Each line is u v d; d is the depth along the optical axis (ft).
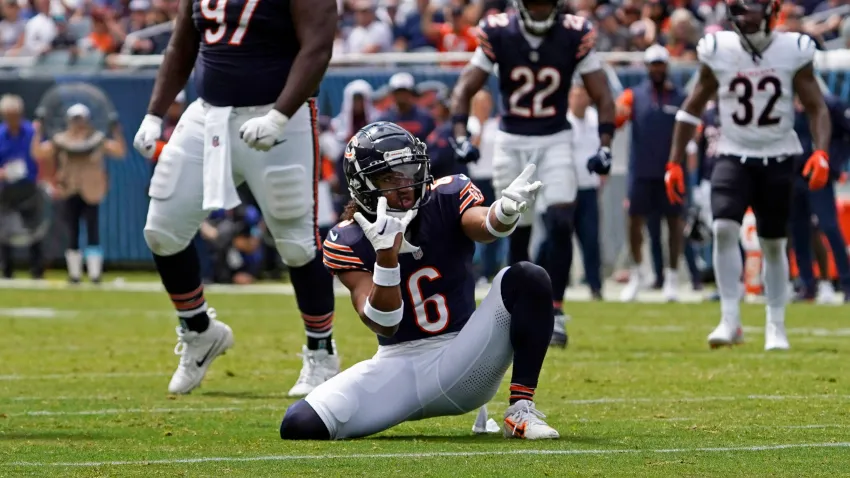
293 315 145.38
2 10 248.11
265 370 96.02
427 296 60.18
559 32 105.60
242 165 80.07
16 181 199.31
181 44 82.74
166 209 80.18
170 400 78.95
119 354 107.24
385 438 61.26
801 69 101.96
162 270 81.61
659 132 161.27
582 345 111.24
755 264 167.32
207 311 82.94
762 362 96.43
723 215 104.63
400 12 224.74
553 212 107.04
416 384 60.44
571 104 159.74
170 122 173.78
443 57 196.95
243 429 65.16
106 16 225.76
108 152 196.13
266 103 79.25
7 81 211.61
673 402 74.95
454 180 60.70
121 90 209.87
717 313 145.28
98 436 62.80
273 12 78.43
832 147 152.46
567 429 63.82
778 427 64.08
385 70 197.98
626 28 197.57
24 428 65.82
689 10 202.49
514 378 60.34
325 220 178.81
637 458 54.24
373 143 57.98
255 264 196.95
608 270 193.36
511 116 107.34
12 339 119.44
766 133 102.53
